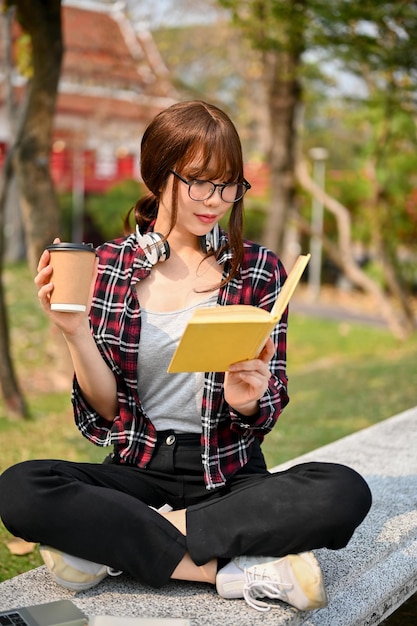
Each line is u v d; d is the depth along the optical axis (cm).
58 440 524
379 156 1355
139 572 212
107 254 238
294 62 988
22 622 198
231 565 213
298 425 559
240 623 202
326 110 1420
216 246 237
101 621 196
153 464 233
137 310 229
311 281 2133
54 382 884
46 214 588
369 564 244
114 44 1229
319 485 207
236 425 226
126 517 207
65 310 201
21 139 577
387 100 1041
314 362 1158
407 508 289
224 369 202
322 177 1973
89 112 1802
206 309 188
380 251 1379
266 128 1320
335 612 223
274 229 1098
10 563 304
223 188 220
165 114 223
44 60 545
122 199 2189
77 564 212
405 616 248
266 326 189
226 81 1481
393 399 633
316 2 792
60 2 522
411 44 828
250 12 887
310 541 204
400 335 1362
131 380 228
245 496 212
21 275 1623
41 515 205
